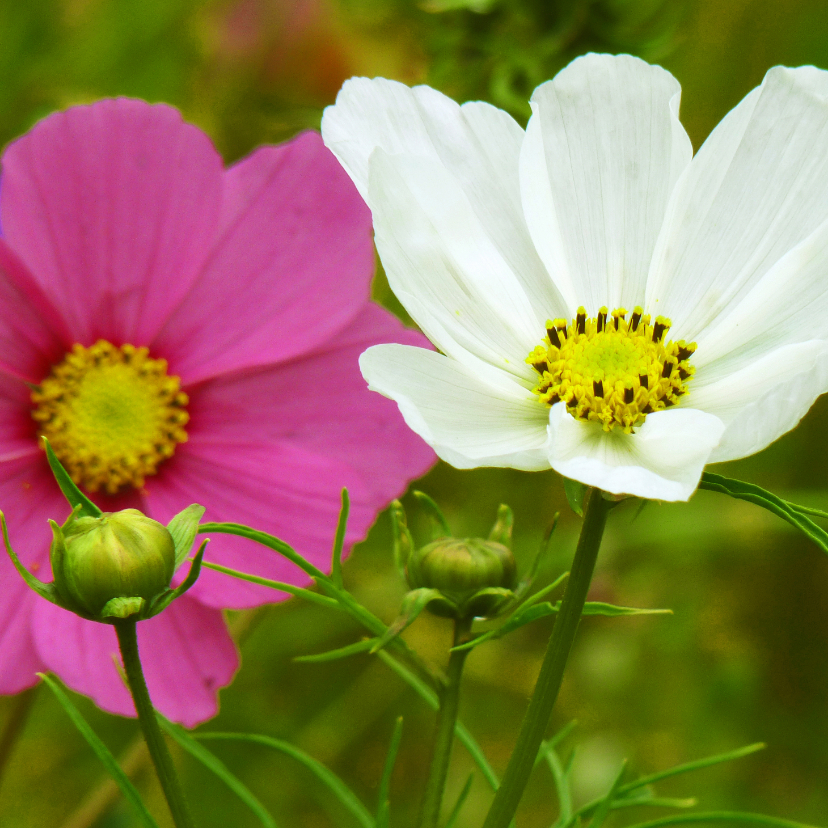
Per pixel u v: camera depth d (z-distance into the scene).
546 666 0.38
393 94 0.40
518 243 0.40
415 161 0.39
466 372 0.39
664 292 0.40
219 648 0.42
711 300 0.40
